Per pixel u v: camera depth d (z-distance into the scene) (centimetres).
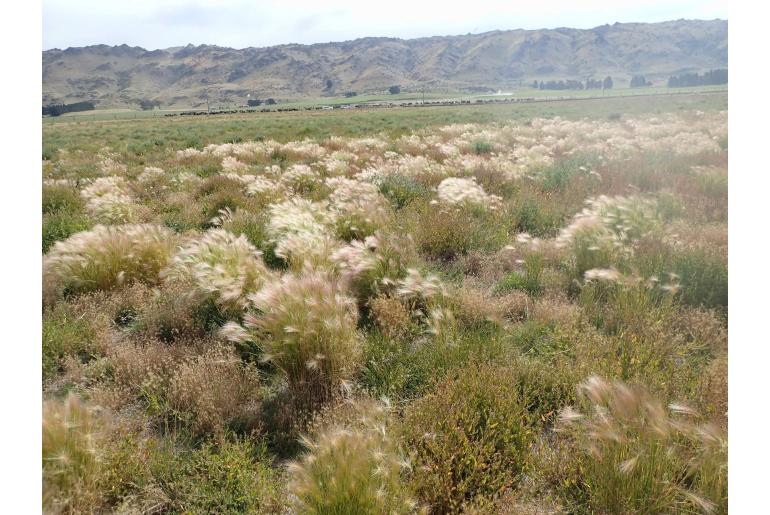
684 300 497
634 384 334
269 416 372
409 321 488
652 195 866
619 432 275
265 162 1725
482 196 891
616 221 663
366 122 3641
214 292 512
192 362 396
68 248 589
